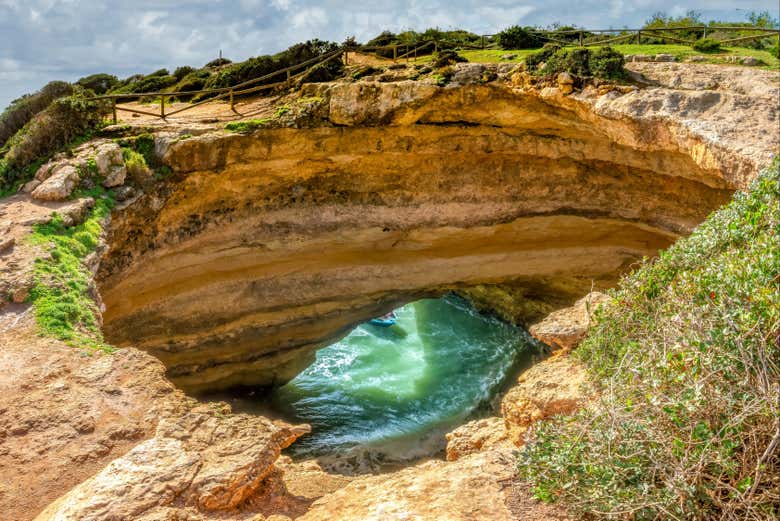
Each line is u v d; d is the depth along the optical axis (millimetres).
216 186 21438
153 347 21312
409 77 22047
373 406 23125
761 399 6492
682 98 17625
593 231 25125
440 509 7840
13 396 10422
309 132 21672
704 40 23469
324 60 25453
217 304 22359
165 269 21188
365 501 8625
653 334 9203
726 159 15758
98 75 34750
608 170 23438
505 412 11328
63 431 9664
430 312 31141
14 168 19094
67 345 11914
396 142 22641
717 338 7484
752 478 6496
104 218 17797
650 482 6832
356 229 24234
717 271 9547
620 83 18828
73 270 14688
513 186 24312
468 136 22797
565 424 8367
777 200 11742
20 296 13117
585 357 10961
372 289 24891
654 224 23672
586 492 7094
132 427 9742
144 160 19969
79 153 19266
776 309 7555
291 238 23484
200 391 22828
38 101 22891
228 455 9031
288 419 22469
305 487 11812
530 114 21469
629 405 7258
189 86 29234
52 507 8203
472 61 23672
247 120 21547
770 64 20000
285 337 24047
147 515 7848
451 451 12773
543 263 25531
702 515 6449
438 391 24016
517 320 27875
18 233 15383
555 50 20391
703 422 6840
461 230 24922
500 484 8250
